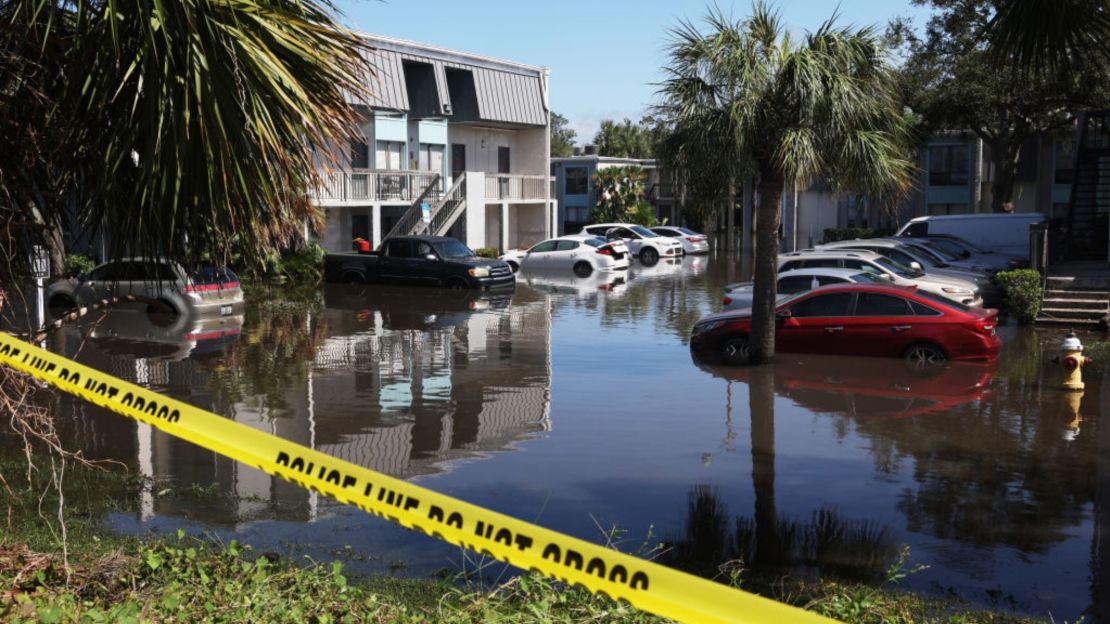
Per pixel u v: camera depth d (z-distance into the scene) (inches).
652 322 861.2
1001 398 516.7
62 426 442.6
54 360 158.7
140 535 290.8
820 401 512.7
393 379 584.1
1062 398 515.8
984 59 328.8
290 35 196.9
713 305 997.2
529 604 198.5
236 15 189.6
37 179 226.4
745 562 276.2
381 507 126.9
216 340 748.6
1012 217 1166.3
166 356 666.8
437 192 1568.7
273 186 205.8
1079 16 295.9
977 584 258.2
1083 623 230.4
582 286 1224.8
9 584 206.2
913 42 1332.4
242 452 138.0
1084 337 754.8
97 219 226.5
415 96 1589.6
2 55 203.3
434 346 720.3
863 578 263.0
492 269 1165.1
